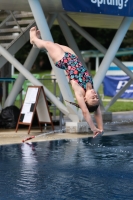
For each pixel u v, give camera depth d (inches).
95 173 723.4
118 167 766.5
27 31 1374.3
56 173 719.7
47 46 727.7
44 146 957.8
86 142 1018.7
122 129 1266.0
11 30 1403.8
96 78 1169.4
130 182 672.4
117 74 2832.2
